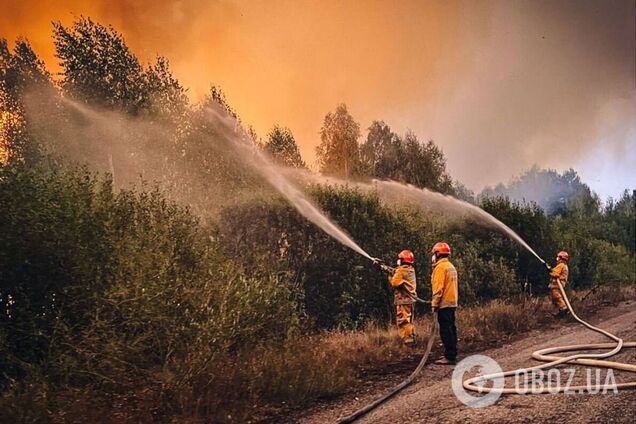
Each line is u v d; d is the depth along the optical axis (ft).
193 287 26.02
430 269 49.52
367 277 44.60
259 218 41.88
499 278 59.36
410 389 24.59
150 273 24.26
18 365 22.65
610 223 117.91
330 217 44.29
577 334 38.73
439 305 29.60
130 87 55.98
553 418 19.97
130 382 21.43
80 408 19.25
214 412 20.56
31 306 24.30
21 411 18.78
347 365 27.68
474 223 66.44
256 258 36.24
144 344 23.12
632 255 105.40
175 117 52.95
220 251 32.91
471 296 55.52
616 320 45.01
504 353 32.40
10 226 24.56
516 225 67.05
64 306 24.11
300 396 22.77
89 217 26.05
